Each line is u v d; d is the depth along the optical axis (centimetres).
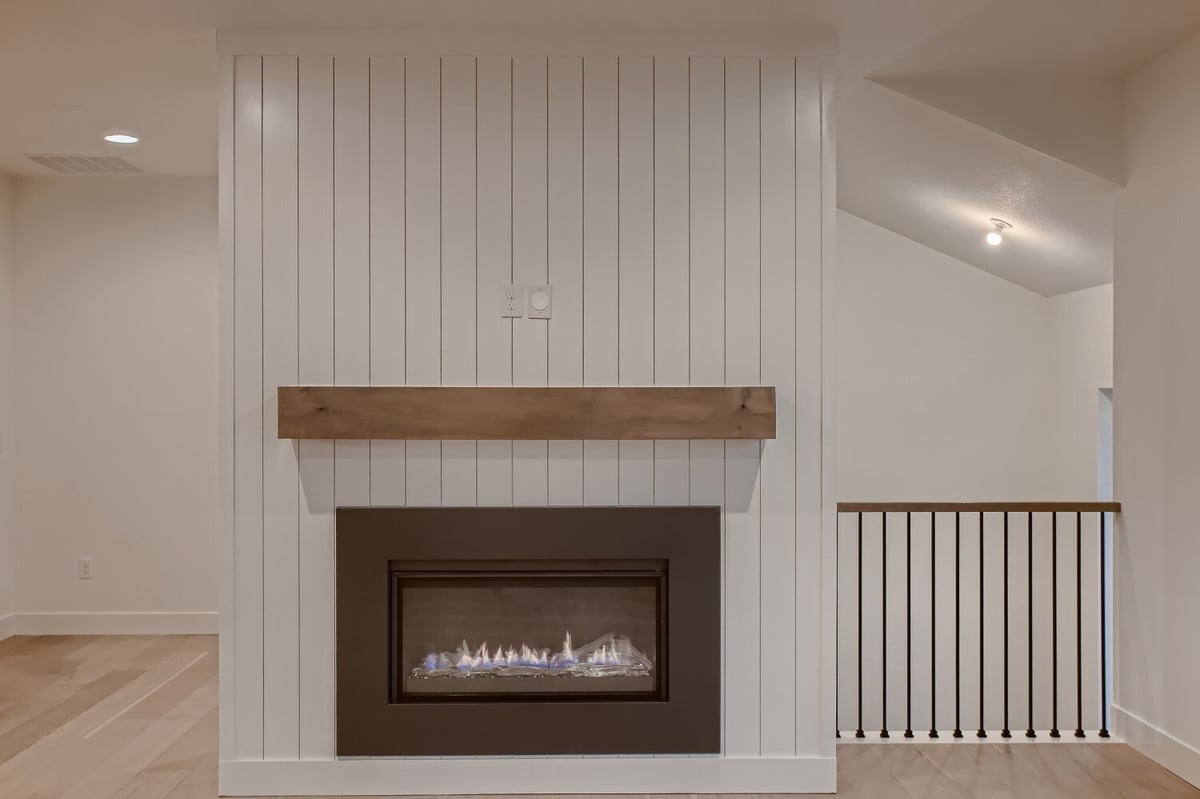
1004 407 636
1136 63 367
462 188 332
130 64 356
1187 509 347
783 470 336
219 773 328
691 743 333
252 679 330
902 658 637
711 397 327
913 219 582
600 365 335
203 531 543
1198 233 340
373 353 332
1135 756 368
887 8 315
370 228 332
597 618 338
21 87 380
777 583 336
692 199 335
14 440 540
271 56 328
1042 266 566
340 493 332
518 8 313
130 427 542
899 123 424
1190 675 345
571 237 334
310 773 330
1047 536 627
